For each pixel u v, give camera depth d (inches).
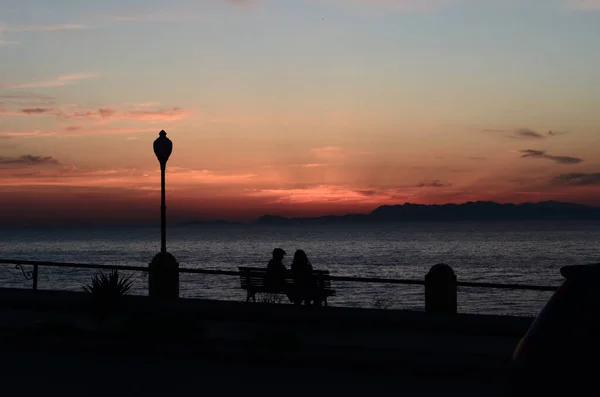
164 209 751.7
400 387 410.3
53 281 2501.2
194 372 453.4
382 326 609.9
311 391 401.1
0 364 478.3
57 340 541.6
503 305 1996.8
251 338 526.9
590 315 198.8
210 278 3117.6
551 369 198.1
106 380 428.8
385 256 7155.5
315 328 609.0
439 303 611.8
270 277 717.3
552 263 5605.3
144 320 547.2
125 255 7578.7
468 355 464.8
